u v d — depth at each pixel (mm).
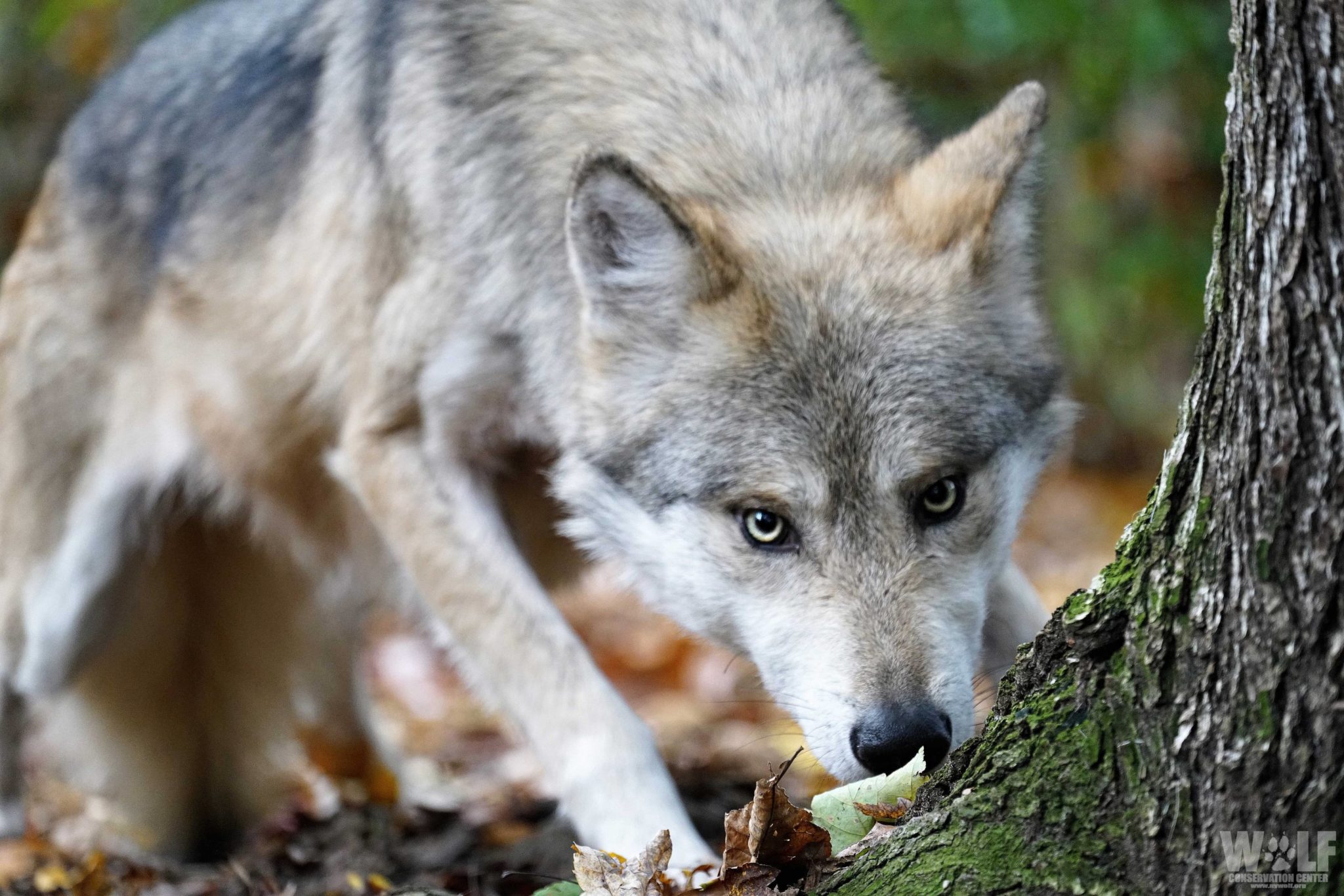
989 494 7035
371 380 8383
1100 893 4484
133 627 10695
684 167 7562
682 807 7102
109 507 10234
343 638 11086
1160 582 4543
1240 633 4281
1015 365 7227
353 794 11461
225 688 11289
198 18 10461
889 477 6723
